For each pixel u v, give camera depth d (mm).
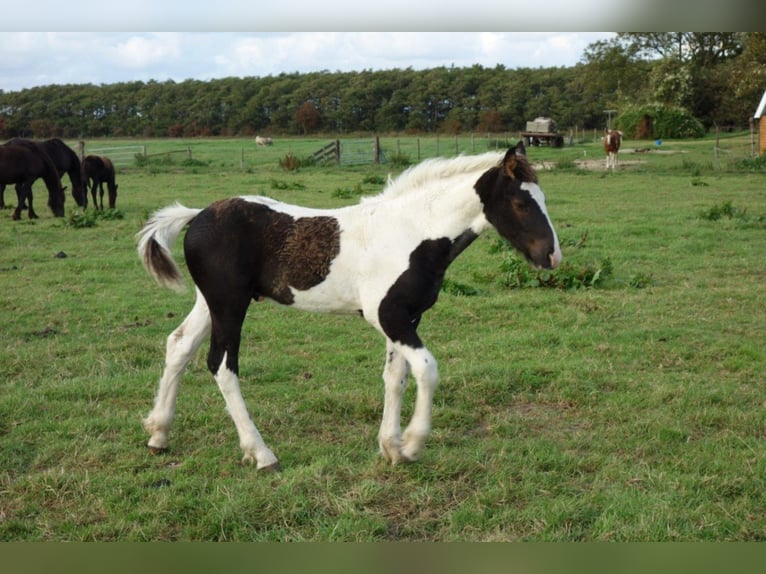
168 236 5035
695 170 24984
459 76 69438
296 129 67938
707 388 6160
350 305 4949
